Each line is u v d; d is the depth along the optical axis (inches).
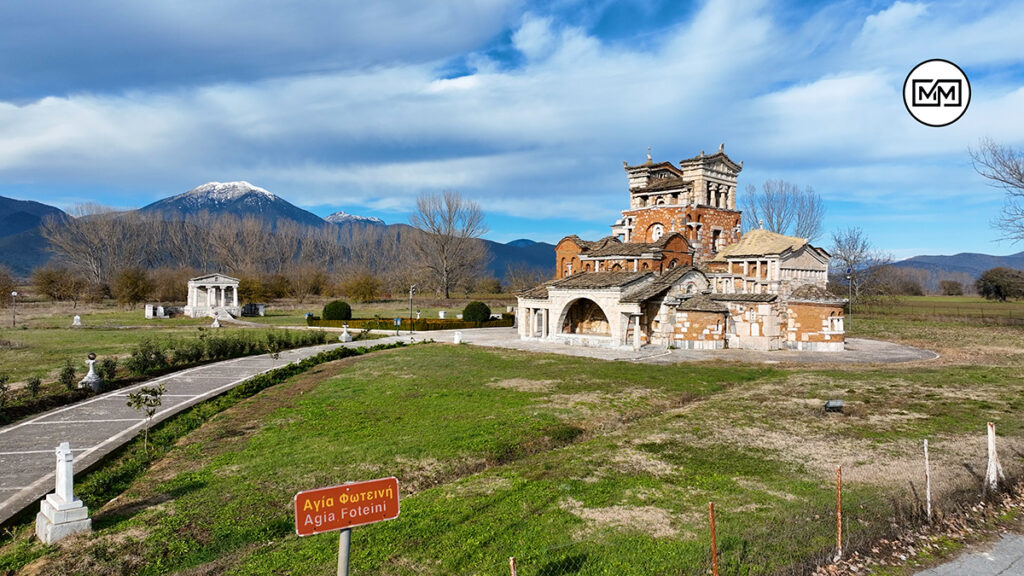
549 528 448.8
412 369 1259.8
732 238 2190.0
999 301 3858.3
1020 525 482.9
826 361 1401.3
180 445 712.4
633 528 447.5
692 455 637.9
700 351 1604.3
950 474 574.2
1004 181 2092.8
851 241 3174.2
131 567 402.6
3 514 494.9
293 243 6181.1
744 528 443.2
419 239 4731.8
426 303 3868.1
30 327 2239.2
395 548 417.4
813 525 446.0
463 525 454.3
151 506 514.0
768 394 978.1
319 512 268.8
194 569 395.2
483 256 5088.6
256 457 646.5
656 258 1823.3
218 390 1055.0
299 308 3722.9
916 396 956.0
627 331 1699.1
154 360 1283.2
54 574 389.7
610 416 840.3
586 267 2165.4
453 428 759.1
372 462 623.5
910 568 408.8
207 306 3171.8
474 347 1684.3
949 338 1950.1
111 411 894.4
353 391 1016.9
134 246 5118.1
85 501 534.6
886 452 650.2
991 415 822.5
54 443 721.0
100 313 3070.9
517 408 880.3
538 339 1875.0
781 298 1667.1
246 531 457.1
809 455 639.8
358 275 4279.0
